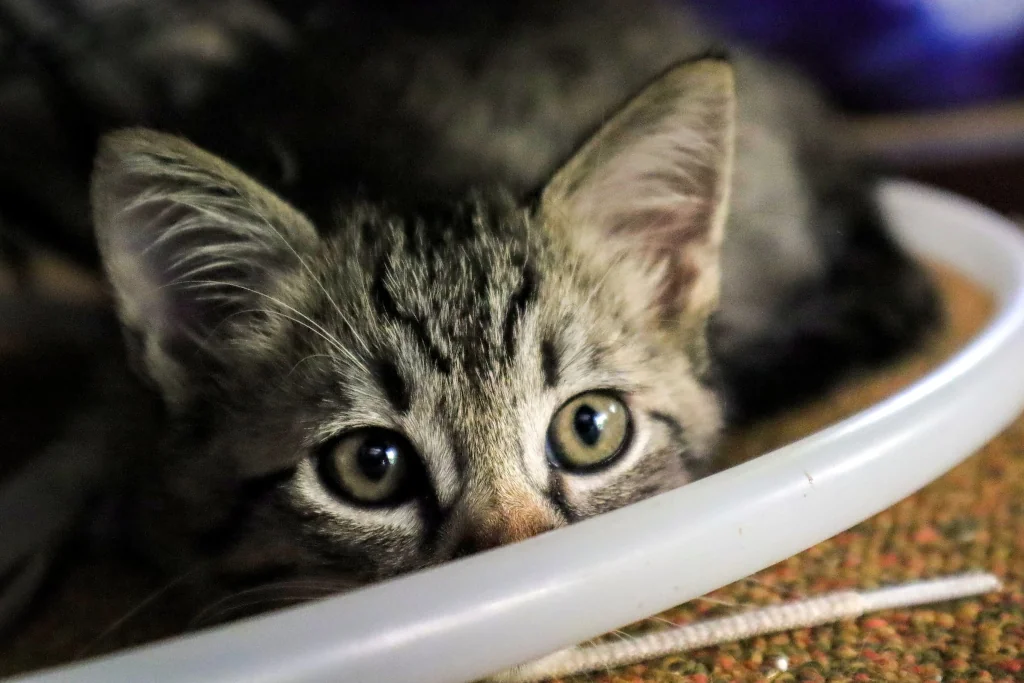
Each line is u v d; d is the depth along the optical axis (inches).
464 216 10.8
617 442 10.4
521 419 10.1
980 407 10.0
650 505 9.1
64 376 13.8
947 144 19.4
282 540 10.2
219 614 10.5
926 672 9.8
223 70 13.0
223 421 10.5
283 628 8.5
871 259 13.6
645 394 10.6
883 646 10.0
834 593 10.4
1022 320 10.9
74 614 11.0
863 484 9.5
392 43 12.8
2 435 12.9
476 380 10.1
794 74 15.4
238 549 10.4
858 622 10.2
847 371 12.9
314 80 12.2
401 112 11.9
